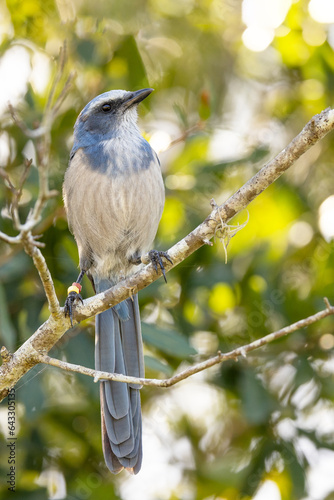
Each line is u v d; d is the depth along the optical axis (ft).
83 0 40.88
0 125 38.22
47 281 23.17
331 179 42.22
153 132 41.14
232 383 38.42
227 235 26.00
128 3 41.81
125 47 39.45
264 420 37.65
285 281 40.52
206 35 43.86
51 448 38.42
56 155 38.55
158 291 37.76
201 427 41.86
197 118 42.68
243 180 40.06
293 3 41.86
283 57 42.63
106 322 31.17
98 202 32.50
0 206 36.76
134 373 30.96
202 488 37.78
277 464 37.65
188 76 43.65
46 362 24.81
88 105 34.86
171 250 26.71
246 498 37.40
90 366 36.42
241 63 44.62
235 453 39.22
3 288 35.78
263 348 38.32
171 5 43.45
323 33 42.11
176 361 38.86
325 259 39.24
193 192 39.17
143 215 33.01
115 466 28.22
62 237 37.40
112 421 29.04
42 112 37.86
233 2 44.01
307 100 42.57
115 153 32.76
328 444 37.68
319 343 38.22
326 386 37.99
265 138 42.16
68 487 37.01
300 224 41.68
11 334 33.30
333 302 37.96
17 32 39.75
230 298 39.34
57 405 38.06
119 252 34.32
